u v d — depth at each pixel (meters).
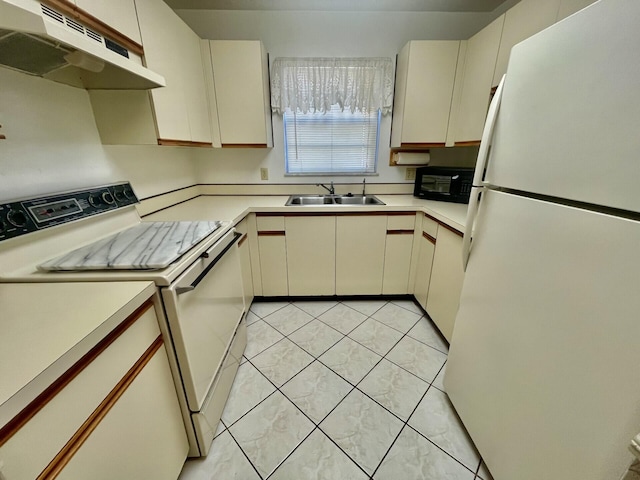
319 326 1.99
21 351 0.52
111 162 1.44
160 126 1.38
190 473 1.08
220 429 1.25
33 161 1.04
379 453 1.15
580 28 0.63
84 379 0.59
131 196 1.42
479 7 2.12
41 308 0.68
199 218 1.60
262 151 2.44
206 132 1.98
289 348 1.77
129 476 0.72
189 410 1.03
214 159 2.45
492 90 1.70
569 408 0.68
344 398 1.41
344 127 2.44
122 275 0.83
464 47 1.96
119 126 1.35
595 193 0.61
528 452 0.82
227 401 1.39
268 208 2.01
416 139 2.16
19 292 0.76
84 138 1.28
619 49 0.54
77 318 0.63
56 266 0.86
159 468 0.86
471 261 1.13
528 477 0.82
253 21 2.16
